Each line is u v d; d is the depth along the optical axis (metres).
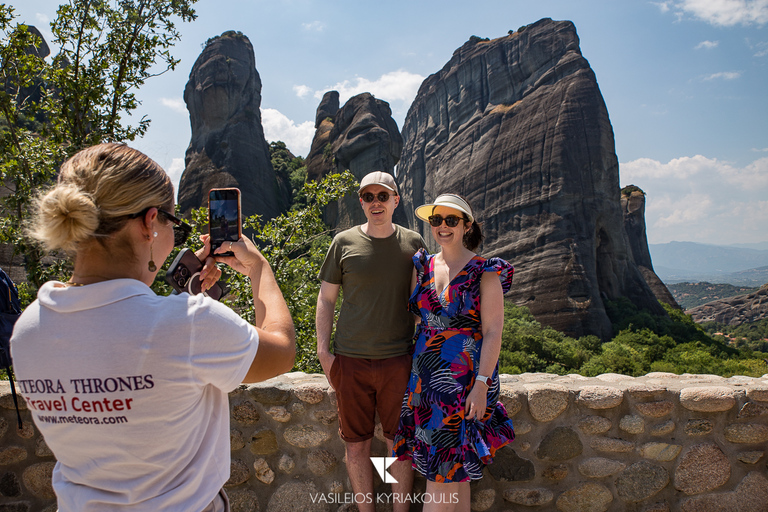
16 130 8.08
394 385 2.62
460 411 2.26
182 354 0.95
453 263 2.47
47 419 0.97
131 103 8.81
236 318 1.04
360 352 2.61
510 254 76.69
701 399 2.73
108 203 0.96
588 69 79.00
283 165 86.50
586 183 74.38
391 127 73.06
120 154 1.01
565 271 69.81
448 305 2.38
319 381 3.04
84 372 0.93
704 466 2.75
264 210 71.56
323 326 2.76
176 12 8.88
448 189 95.62
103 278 1.02
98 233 0.97
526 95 86.06
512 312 67.62
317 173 78.62
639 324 71.62
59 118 8.49
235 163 70.81
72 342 0.94
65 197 0.93
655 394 2.77
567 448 2.76
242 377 1.02
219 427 1.09
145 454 0.95
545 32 85.88
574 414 2.78
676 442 2.76
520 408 2.77
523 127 82.00
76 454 0.98
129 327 0.94
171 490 0.97
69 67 8.44
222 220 1.32
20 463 2.85
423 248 2.77
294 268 8.66
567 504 2.75
